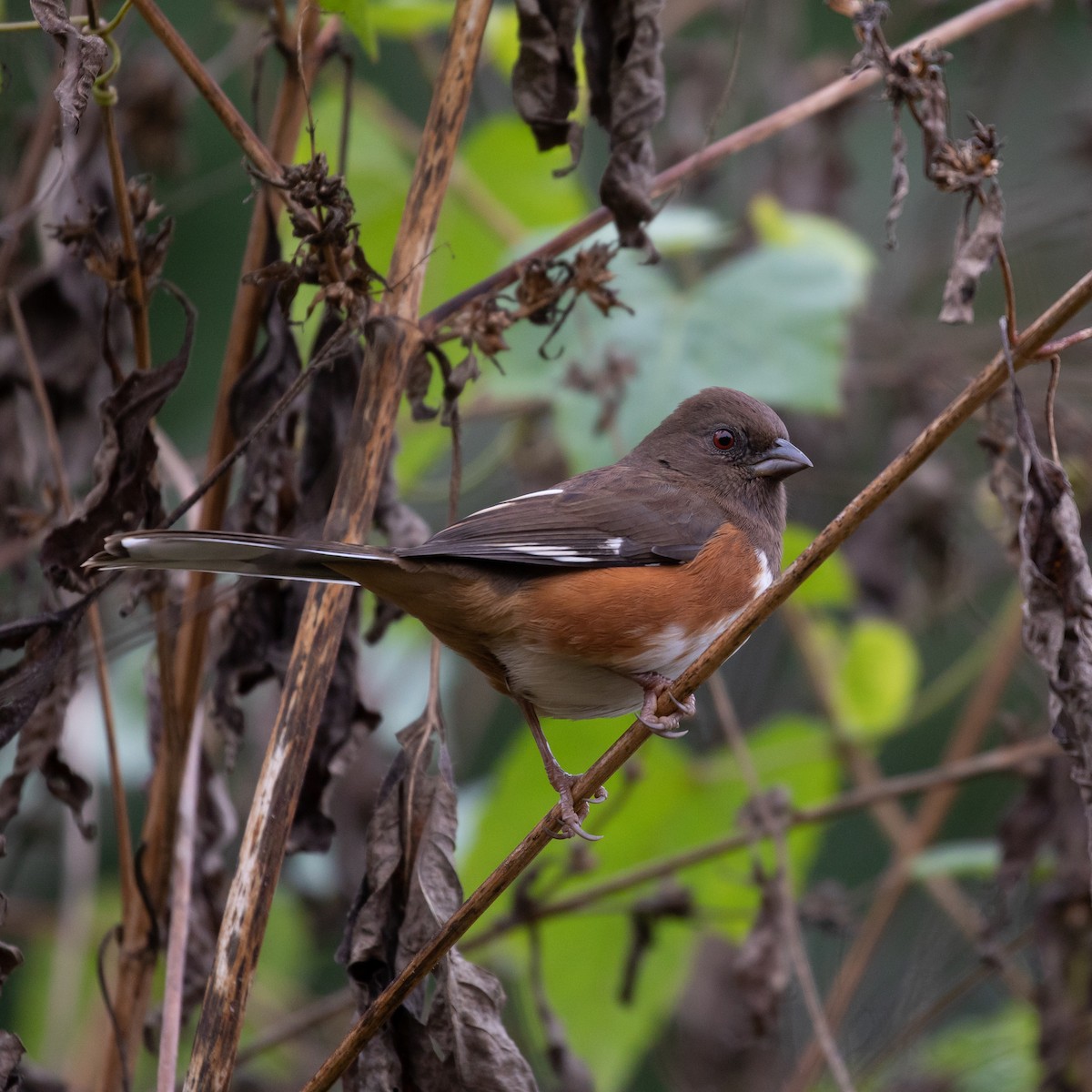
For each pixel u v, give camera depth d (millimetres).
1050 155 12852
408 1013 5934
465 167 10766
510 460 11867
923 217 12977
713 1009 10844
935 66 6148
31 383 7492
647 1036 10328
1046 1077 8297
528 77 6605
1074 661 5617
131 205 6332
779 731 10602
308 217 5789
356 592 6695
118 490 6328
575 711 7418
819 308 9336
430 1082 5887
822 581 10430
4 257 7465
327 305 6293
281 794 5734
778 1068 10680
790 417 11711
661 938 10273
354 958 5906
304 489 6789
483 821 9992
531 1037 10414
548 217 10977
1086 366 11930
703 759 10875
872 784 10703
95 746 9664
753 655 12086
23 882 11648
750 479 8352
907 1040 9156
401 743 6238
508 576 7008
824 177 11820
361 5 6324
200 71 6023
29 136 8844
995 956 8688
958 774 8625
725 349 9328
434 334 6309
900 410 11172
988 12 7746
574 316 9445
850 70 6219
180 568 5855
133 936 6820
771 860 10469
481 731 12297
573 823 5816
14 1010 12312
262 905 5617
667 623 7176
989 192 6195
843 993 9648
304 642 5965
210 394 13203
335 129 10109
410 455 10664
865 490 5430
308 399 6762
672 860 8602
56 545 6324
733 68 7027
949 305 6141
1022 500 7191
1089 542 9477
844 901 9508
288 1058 10969
